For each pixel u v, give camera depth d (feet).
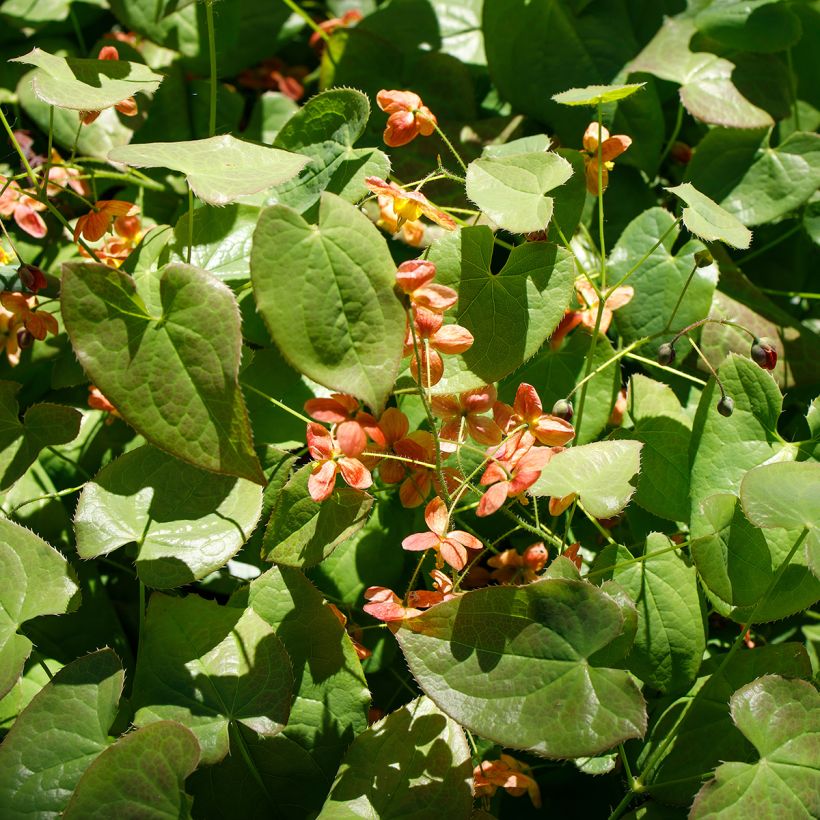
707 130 2.18
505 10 2.08
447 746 1.64
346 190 1.79
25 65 2.17
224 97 2.22
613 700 1.52
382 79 2.16
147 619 1.67
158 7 2.12
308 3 2.35
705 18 2.04
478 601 1.56
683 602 1.73
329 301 1.51
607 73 2.08
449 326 1.61
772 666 1.70
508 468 1.63
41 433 1.76
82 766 1.58
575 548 1.70
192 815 1.68
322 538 1.66
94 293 1.52
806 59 2.13
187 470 1.70
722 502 1.68
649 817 1.67
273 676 1.63
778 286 2.14
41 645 1.84
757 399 1.76
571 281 1.69
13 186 1.87
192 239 1.80
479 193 1.64
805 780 1.55
